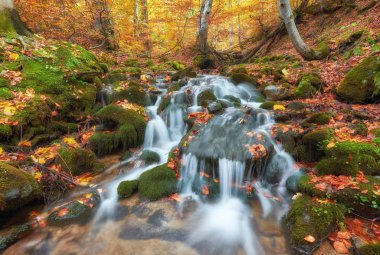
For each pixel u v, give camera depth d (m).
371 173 3.47
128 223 3.36
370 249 2.44
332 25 12.39
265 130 4.82
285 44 13.82
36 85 5.46
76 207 3.53
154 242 3.03
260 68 10.08
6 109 4.50
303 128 4.75
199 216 3.50
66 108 5.65
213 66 13.21
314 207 2.98
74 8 11.25
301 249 2.70
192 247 2.95
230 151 4.21
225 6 17.36
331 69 7.82
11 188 3.14
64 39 11.27
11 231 3.10
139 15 17.19
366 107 5.51
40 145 4.79
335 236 2.74
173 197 3.84
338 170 3.61
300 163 4.25
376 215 2.91
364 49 7.69
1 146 4.18
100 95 6.68
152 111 6.34
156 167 4.29
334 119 5.01
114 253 2.87
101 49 13.66
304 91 6.79
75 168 4.27
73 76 6.22
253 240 3.02
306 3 15.20
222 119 5.24
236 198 3.89
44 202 3.65
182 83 7.97
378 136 4.11
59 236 3.13
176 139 5.89
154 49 18.59
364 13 10.73
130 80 7.70
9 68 5.55
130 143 5.33
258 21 17.58
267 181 4.19
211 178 4.17
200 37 13.34
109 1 12.98
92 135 5.04
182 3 14.96
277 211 3.51
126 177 4.42
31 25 10.62
